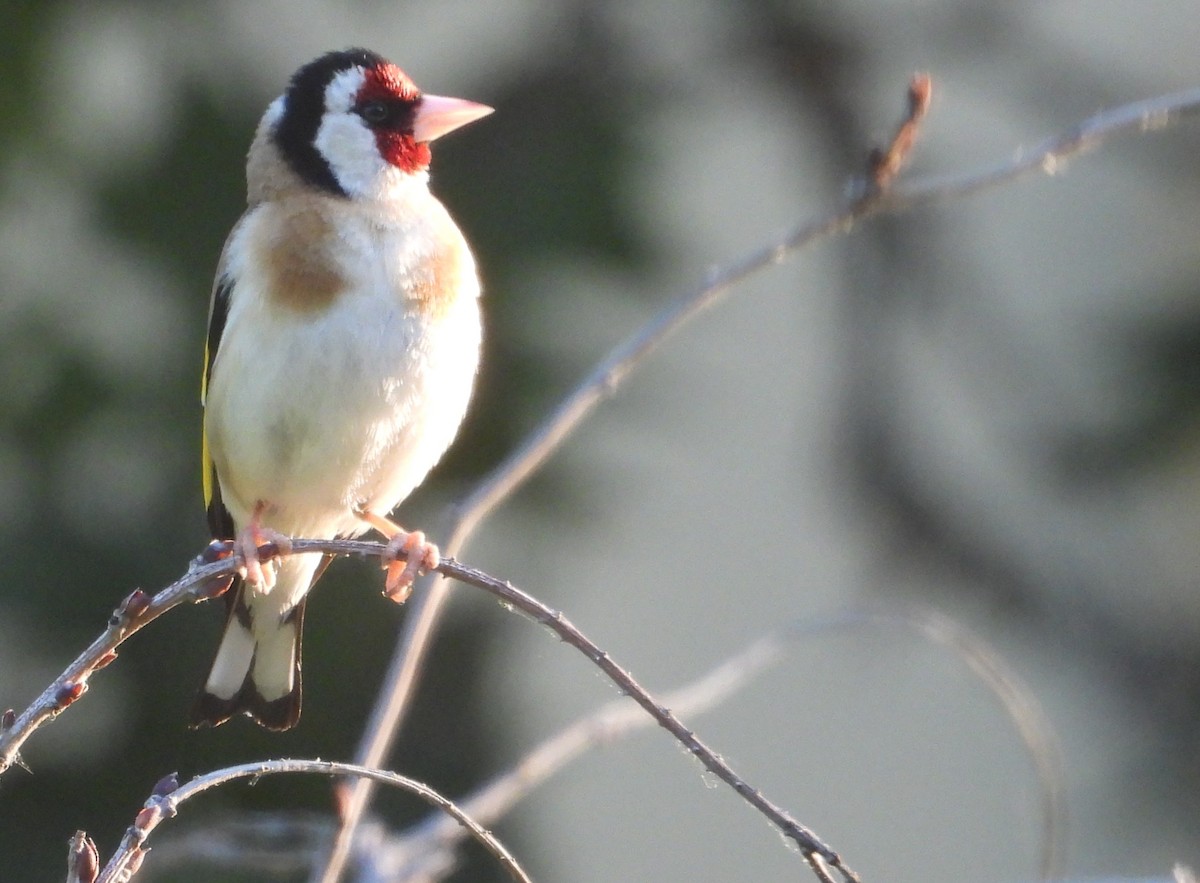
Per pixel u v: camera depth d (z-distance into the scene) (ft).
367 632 34.42
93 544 32.94
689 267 38.11
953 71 45.42
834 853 13.50
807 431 45.73
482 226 35.91
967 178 19.16
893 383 44.50
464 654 37.17
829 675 44.93
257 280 21.39
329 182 22.39
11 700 32.89
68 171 34.86
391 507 22.67
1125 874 41.45
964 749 44.14
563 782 42.04
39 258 34.32
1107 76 45.29
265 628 21.77
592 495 36.45
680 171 40.93
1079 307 44.47
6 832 32.48
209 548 14.42
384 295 21.31
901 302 44.55
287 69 37.37
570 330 36.01
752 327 46.11
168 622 33.35
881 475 44.09
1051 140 19.99
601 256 36.37
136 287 34.37
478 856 37.01
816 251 45.52
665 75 41.14
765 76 44.06
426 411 21.67
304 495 21.91
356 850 17.89
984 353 44.91
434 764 36.22
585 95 38.88
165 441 33.12
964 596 43.70
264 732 33.58
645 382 38.81
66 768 33.04
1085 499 43.47
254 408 21.30
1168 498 42.55
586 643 14.08
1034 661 43.37
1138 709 42.42
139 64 35.99
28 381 33.12
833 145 44.34
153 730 33.22
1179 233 43.96
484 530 35.96
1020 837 43.24
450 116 22.95
